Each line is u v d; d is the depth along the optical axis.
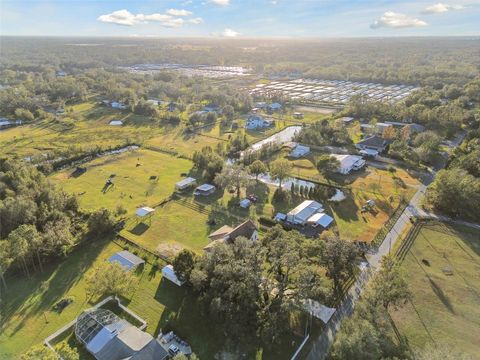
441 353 35.78
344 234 67.56
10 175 80.75
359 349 35.62
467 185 71.62
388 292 44.47
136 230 71.12
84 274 57.59
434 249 62.41
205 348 42.88
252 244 51.88
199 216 76.81
